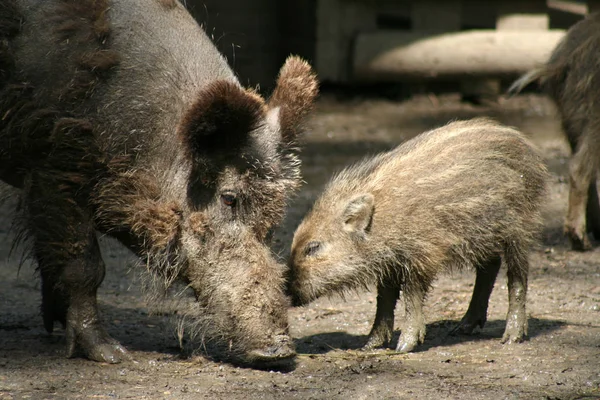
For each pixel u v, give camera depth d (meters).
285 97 17.50
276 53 52.97
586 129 27.19
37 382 15.84
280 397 15.11
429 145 19.20
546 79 28.58
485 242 18.58
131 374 16.53
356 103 51.41
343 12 50.62
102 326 17.72
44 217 17.22
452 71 49.03
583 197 26.98
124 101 17.03
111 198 17.19
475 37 48.66
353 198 18.52
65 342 18.77
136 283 24.34
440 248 18.28
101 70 16.92
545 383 15.79
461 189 18.31
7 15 16.89
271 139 16.91
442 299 22.28
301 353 18.23
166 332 19.89
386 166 19.20
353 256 18.67
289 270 19.02
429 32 49.56
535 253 26.91
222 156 16.64
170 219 17.06
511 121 46.66
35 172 17.08
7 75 16.80
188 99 17.27
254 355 16.55
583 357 17.42
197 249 17.08
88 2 17.19
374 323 18.72
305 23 52.31
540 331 19.39
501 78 49.12
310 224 19.11
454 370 16.69
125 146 17.06
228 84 15.95
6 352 17.88
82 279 17.39
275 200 16.91
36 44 16.91
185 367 17.09
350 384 15.88
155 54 17.39
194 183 17.00
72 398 14.94
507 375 16.30
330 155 40.50
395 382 15.95
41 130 16.73
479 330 19.81
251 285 16.73
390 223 18.31
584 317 20.66
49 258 17.44
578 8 54.44
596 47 27.05
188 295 18.62
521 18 49.72
